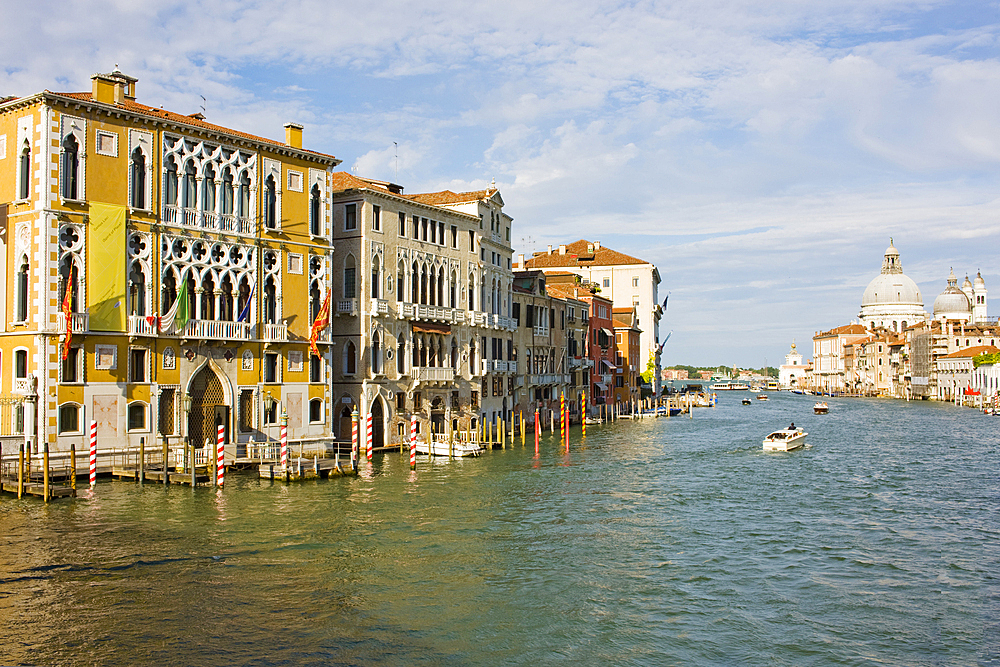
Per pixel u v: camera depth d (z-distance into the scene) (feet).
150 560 76.02
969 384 458.91
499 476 132.57
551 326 238.27
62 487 102.73
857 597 70.13
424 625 61.77
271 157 136.67
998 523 99.86
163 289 122.01
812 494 120.16
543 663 55.67
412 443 134.51
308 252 142.10
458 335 183.32
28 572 71.82
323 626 60.95
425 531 90.38
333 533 88.17
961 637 61.31
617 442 199.72
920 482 133.49
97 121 115.14
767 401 530.68
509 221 209.15
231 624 60.80
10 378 112.27
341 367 157.38
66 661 53.83
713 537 90.99
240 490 109.91
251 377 132.67
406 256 166.50
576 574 75.41
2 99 114.32
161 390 121.19
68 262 112.57
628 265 364.99
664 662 56.34
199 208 126.52
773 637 60.95
